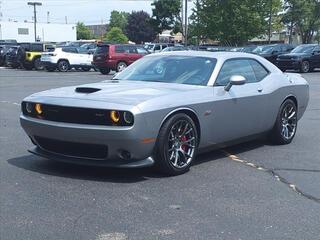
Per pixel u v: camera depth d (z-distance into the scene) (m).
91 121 5.56
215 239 4.14
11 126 9.57
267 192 5.44
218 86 6.61
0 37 79.31
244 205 4.99
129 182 5.68
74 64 32.66
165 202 5.03
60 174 5.97
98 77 26.16
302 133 9.12
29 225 4.39
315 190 5.54
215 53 7.16
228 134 6.77
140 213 4.71
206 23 50.91
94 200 5.06
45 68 33.59
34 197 5.13
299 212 4.82
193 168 6.38
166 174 5.97
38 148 6.26
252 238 4.18
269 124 7.62
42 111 5.89
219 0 50.06
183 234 4.23
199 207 4.91
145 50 30.05
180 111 5.99
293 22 60.16
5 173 6.01
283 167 6.53
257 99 7.18
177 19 68.31
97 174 5.98
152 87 6.34
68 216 4.62
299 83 8.30
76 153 5.83
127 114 5.44
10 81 22.56
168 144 5.86
